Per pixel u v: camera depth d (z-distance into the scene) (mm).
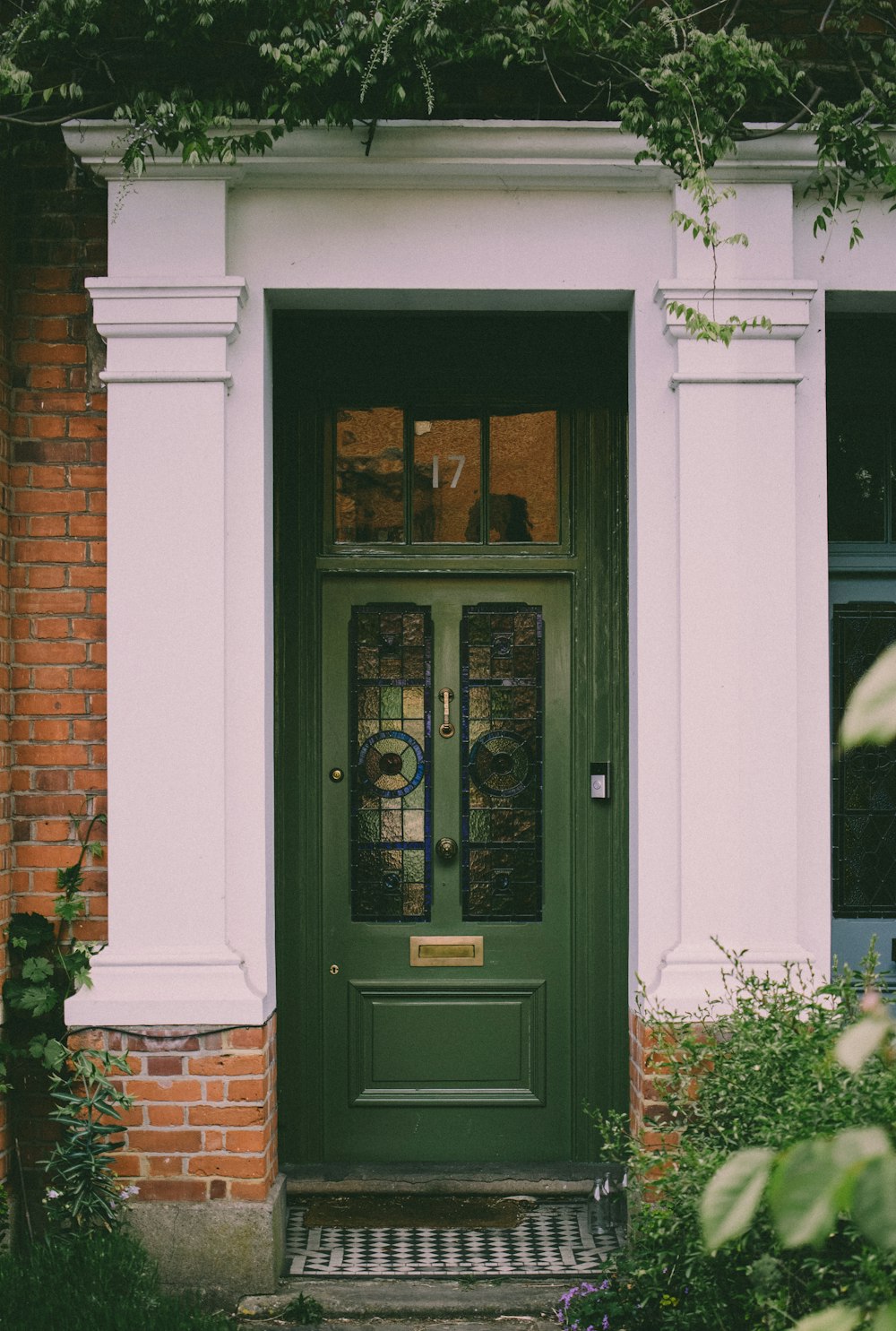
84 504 4070
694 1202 2734
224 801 3879
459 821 4590
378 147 3830
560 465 4570
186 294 3861
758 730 3916
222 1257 3730
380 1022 4539
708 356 3922
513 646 4617
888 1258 1593
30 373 4066
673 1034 3514
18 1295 3248
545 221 3992
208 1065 3803
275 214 3979
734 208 3945
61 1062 3771
